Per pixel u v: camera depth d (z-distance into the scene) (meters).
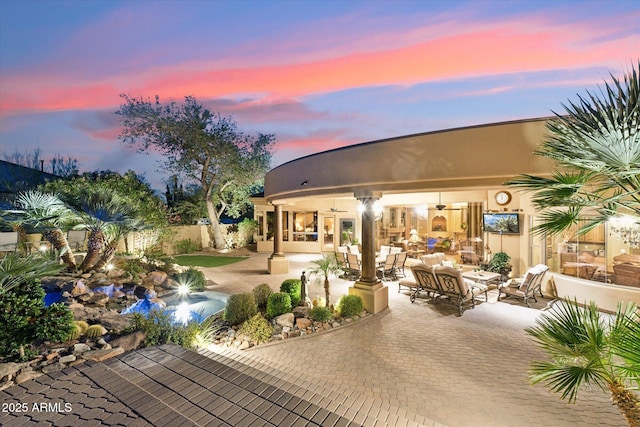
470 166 6.82
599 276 9.31
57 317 5.55
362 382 5.38
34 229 12.16
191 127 24.38
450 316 8.79
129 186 17.67
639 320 2.71
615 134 2.54
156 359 4.96
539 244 11.41
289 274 15.10
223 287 12.74
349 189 9.12
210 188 25.20
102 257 12.75
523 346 6.82
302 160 10.46
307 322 7.81
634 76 2.76
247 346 6.78
